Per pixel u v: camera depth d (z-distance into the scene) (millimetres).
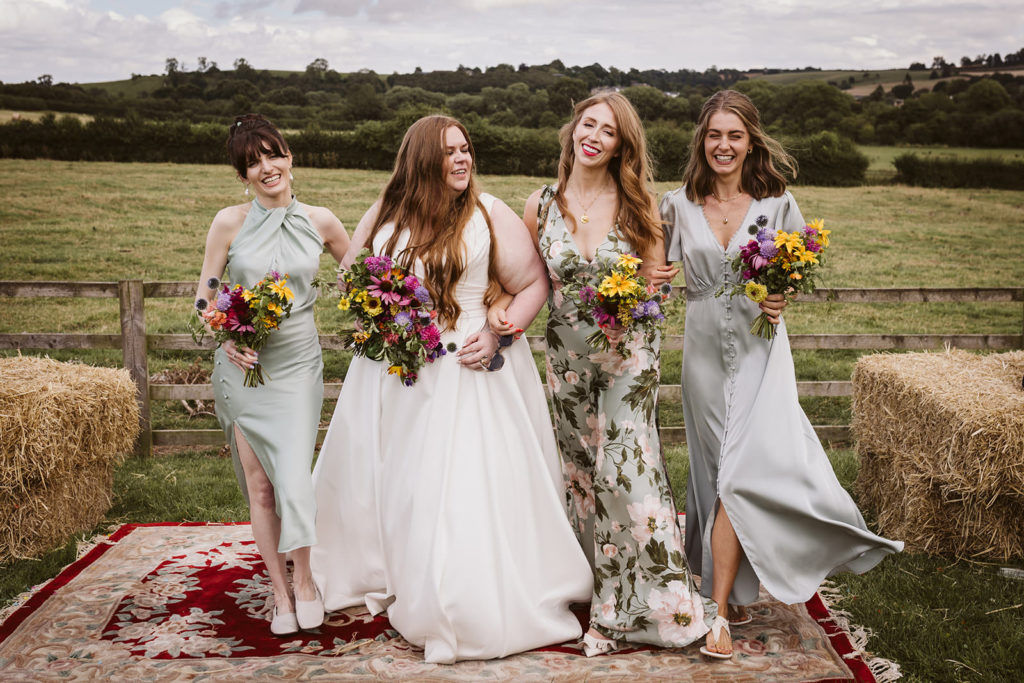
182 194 21797
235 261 3088
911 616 3158
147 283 5250
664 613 2893
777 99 43438
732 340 3035
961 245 17844
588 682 2701
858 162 29703
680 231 3131
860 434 4504
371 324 2902
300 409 3082
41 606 3234
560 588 3080
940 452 3631
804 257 2799
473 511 2887
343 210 19219
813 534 2930
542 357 7910
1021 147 39500
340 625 3111
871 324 10438
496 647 2842
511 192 22250
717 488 3070
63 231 16359
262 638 3008
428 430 2975
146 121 30359
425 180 3004
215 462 5223
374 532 3195
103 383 4094
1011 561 3643
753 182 3039
